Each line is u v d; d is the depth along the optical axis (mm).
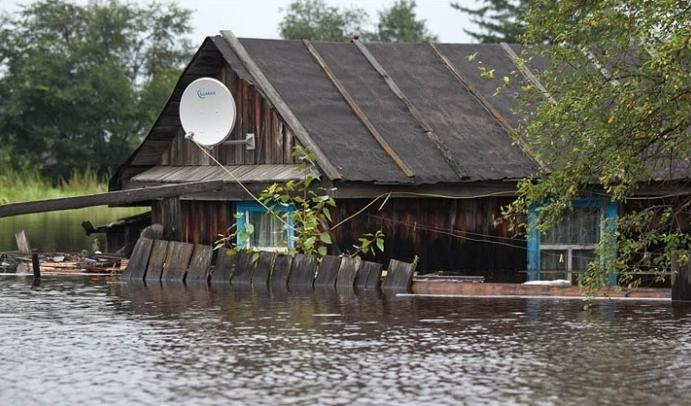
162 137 47062
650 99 28828
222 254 39938
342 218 39969
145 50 139500
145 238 41406
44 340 27719
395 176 39156
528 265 42062
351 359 25250
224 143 43844
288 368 24281
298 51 44625
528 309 32906
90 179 107188
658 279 30953
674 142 29266
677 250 31406
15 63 121875
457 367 24375
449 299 35188
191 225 45219
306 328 29406
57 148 119812
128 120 124250
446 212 41406
